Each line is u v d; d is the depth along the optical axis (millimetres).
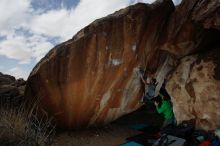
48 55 6789
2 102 6977
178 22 6617
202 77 6410
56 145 5969
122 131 7223
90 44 6547
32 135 4836
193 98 6602
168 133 6293
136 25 6680
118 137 6758
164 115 7902
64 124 6922
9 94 7465
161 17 6871
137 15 6645
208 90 6230
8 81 9922
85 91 6734
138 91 7316
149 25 6785
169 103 7539
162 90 7738
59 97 6660
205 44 6840
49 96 6637
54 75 6547
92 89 6770
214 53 6539
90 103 6895
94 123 7258
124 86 7055
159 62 7305
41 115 6672
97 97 6883
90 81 6695
